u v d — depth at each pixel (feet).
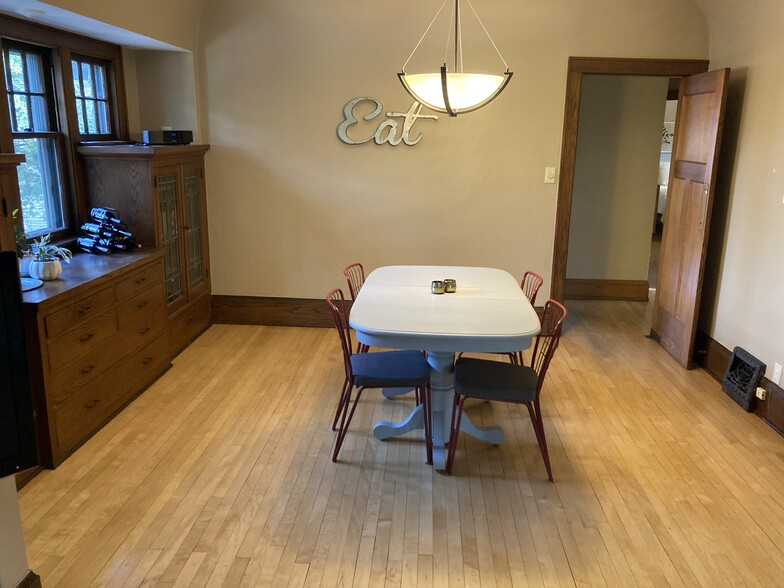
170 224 14.19
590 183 19.40
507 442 10.63
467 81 9.25
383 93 15.23
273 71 15.30
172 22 13.89
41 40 11.51
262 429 10.96
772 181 11.57
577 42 14.69
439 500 8.92
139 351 12.23
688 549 7.93
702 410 11.94
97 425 10.76
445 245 16.10
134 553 7.68
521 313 9.68
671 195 15.29
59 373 9.52
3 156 8.74
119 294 11.30
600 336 16.39
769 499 9.04
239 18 15.06
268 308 16.81
